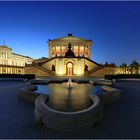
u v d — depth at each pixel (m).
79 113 5.37
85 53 62.88
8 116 6.65
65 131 5.16
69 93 12.61
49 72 45.88
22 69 65.12
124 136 4.76
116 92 10.45
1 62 61.66
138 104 9.12
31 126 5.55
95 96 7.96
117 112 7.39
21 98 10.42
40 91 13.87
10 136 4.73
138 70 72.25
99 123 5.90
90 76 44.38
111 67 47.06
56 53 62.84
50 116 5.41
